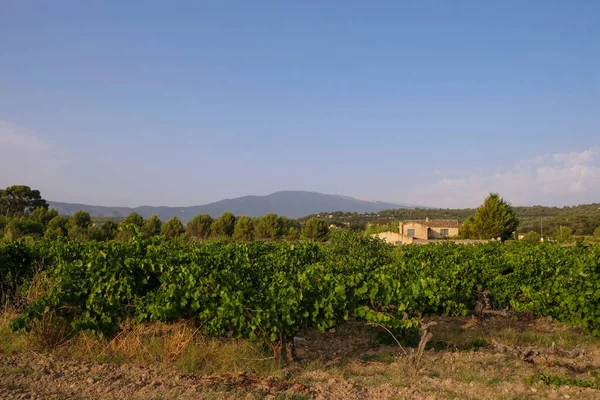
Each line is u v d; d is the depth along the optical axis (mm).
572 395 5469
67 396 5258
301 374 6250
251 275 9250
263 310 6445
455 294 9047
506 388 5707
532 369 6500
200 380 5906
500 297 9969
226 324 6906
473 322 9969
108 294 7113
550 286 9023
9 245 10023
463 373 6215
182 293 6852
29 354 6848
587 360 7016
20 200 76062
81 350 6949
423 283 7512
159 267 7805
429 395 5477
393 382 5895
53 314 7305
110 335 7047
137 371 6223
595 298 7910
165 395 5348
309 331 9031
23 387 5512
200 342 6961
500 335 8438
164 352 6664
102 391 5445
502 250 15203
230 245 14664
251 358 6629
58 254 10258
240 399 5277
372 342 8109
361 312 6770
